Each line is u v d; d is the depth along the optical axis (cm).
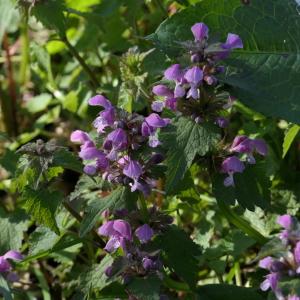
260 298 59
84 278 59
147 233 56
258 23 66
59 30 76
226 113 59
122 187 56
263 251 51
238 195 58
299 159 74
